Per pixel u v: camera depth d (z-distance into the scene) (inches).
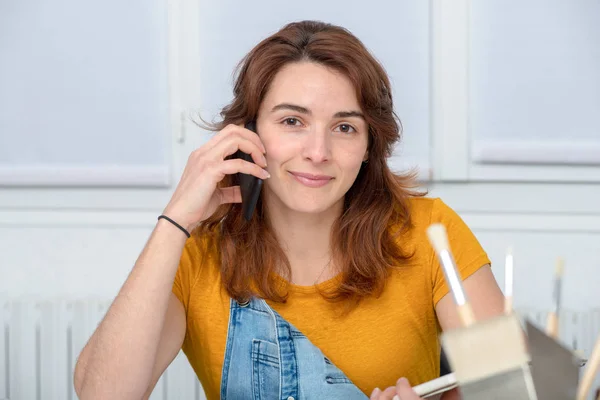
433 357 53.2
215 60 101.8
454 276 26.8
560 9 97.5
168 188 104.2
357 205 52.2
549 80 98.2
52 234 106.3
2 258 107.0
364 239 51.3
